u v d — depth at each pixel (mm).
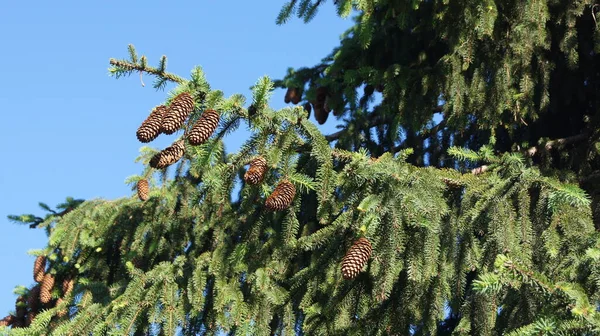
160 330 9031
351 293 8117
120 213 11719
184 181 11188
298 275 8594
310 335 8359
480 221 7641
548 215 7602
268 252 9055
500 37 9641
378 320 8141
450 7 9656
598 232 7156
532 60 9812
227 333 9117
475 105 9656
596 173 9688
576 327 5969
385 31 11031
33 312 12156
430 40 10938
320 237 7887
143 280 9039
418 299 7949
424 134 10984
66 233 11680
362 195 7504
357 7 9578
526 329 6078
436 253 7484
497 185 7566
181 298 9031
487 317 7703
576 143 10359
